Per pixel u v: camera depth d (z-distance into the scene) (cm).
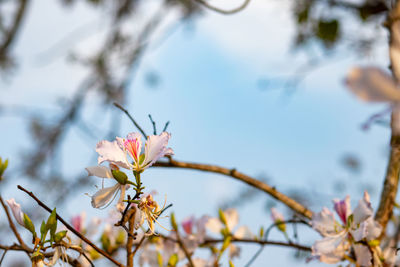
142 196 105
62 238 106
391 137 105
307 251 122
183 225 129
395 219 118
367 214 111
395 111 87
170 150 106
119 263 106
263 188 126
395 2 96
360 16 147
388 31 96
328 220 113
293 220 123
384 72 87
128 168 106
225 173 127
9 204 108
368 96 87
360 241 111
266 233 124
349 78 87
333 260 112
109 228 122
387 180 119
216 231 128
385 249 112
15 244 107
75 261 109
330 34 148
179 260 126
